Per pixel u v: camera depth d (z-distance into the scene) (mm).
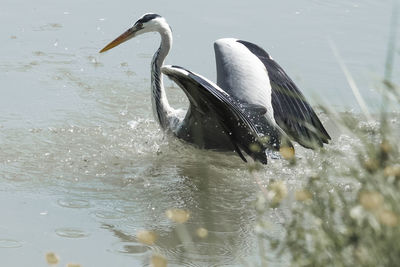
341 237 5551
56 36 16359
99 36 16516
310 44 16375
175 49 15953
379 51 15938
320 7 18812
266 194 6504
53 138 12062
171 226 9180
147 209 9711
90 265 7984
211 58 15539
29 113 12914
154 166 11336
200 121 11438
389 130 6551
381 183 5605
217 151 11797
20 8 17984
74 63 15172
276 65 11930
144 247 8508
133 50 16172
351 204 6023
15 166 10914
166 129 12258
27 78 14289
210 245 8633
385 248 5082
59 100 13539
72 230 8891
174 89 14945
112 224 9133
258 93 11039
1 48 15586
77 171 10914
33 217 9211
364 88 14148
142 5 18438
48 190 10133
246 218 9484
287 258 8062
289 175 10883
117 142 12141
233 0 19109
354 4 19031
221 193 10398
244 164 11586
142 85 14539
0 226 8883
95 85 14312
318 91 14016
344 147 11609
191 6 18469
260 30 17078
